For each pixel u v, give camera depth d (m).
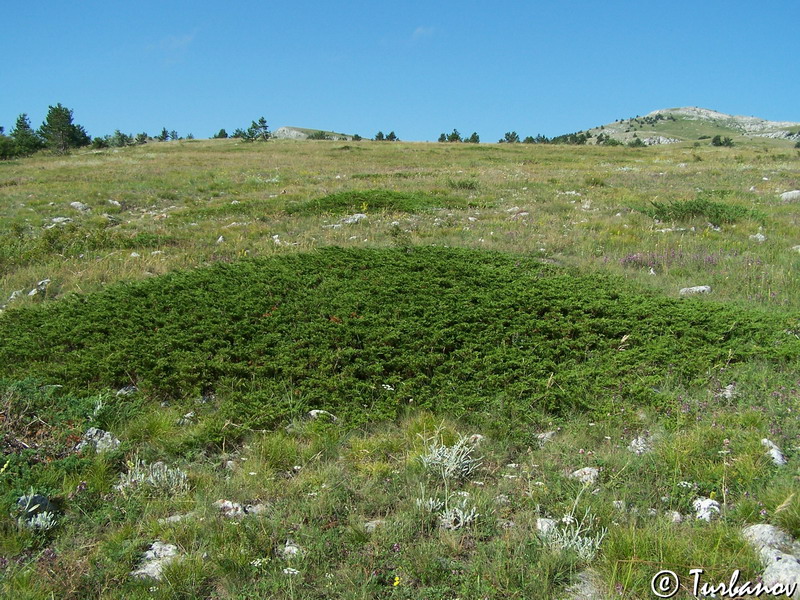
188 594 3.89
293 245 13.17
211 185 24.91
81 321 8.37
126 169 32.75
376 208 17.48
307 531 4.46
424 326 8.25
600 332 8.23
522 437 5.94
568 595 3.88
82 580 4.02
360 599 3.80
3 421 5.91
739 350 7.48
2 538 4.38
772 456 5.17
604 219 15.79
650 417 6.25
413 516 4.62
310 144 61.12
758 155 40.75
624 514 4.62
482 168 33.44
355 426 6.21
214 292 9.28
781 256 11.63
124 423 6.23
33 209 19.00
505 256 11.48
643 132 172.00
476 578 3.98
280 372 7.21
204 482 5.20
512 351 7.65
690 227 14.98
